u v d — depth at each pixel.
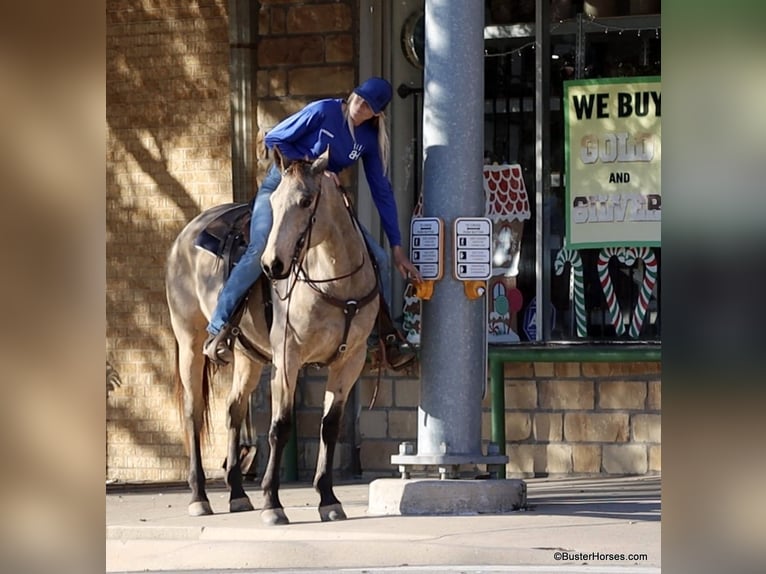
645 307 17.11
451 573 10.35
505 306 17.39
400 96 17.80
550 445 17.14
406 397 17.48
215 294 13.85
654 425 16.89
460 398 13.58
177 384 14.62
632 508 13.60
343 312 12.57
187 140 18.64
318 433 17.69
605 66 17.27
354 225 12.67
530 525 12.25
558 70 17.41
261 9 18.11
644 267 17.11
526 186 17.39
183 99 18.64
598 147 17.23
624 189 17.16
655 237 17.08
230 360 13.22
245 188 18.22
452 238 13.55
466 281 13.53
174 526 12.77
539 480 16.78
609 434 16.98
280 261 11.59
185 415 14.37
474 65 13.73
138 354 18.88
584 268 17.25
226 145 18.44
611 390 16.98
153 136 18.81
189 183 18.61
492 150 17.52
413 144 17.80
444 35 13.70
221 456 18.31
